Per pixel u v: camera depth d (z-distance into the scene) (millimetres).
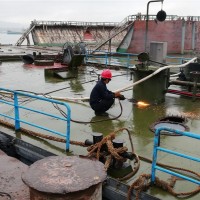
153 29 32219
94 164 3461
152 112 7652
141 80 7965
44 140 5746
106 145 4539
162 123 6766
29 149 5473
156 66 8664
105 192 4293
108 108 7398
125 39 32812
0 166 4621
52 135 5992
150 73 8180
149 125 6695
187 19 35938
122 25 35500
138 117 7238
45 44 45969
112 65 16312
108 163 4320
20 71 14391
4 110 7723
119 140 4496
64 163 3467
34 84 11336
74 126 6562
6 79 12289
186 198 3918
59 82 11781
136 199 3943
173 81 9266
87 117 7215
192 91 9375
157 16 9211
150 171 4582
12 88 10508
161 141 5766
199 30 36875
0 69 14961
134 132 6266
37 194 3098
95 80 12273
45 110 7773
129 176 4398
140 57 8352
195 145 5598
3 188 4043
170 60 24891
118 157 4285
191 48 36219
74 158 3611
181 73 10594
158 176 4434
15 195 3893
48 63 16047
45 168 3342
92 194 3207
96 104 7285
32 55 17484
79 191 2965
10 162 4754
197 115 7453
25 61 17203
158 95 8398
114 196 4207
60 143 5605
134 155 4715
